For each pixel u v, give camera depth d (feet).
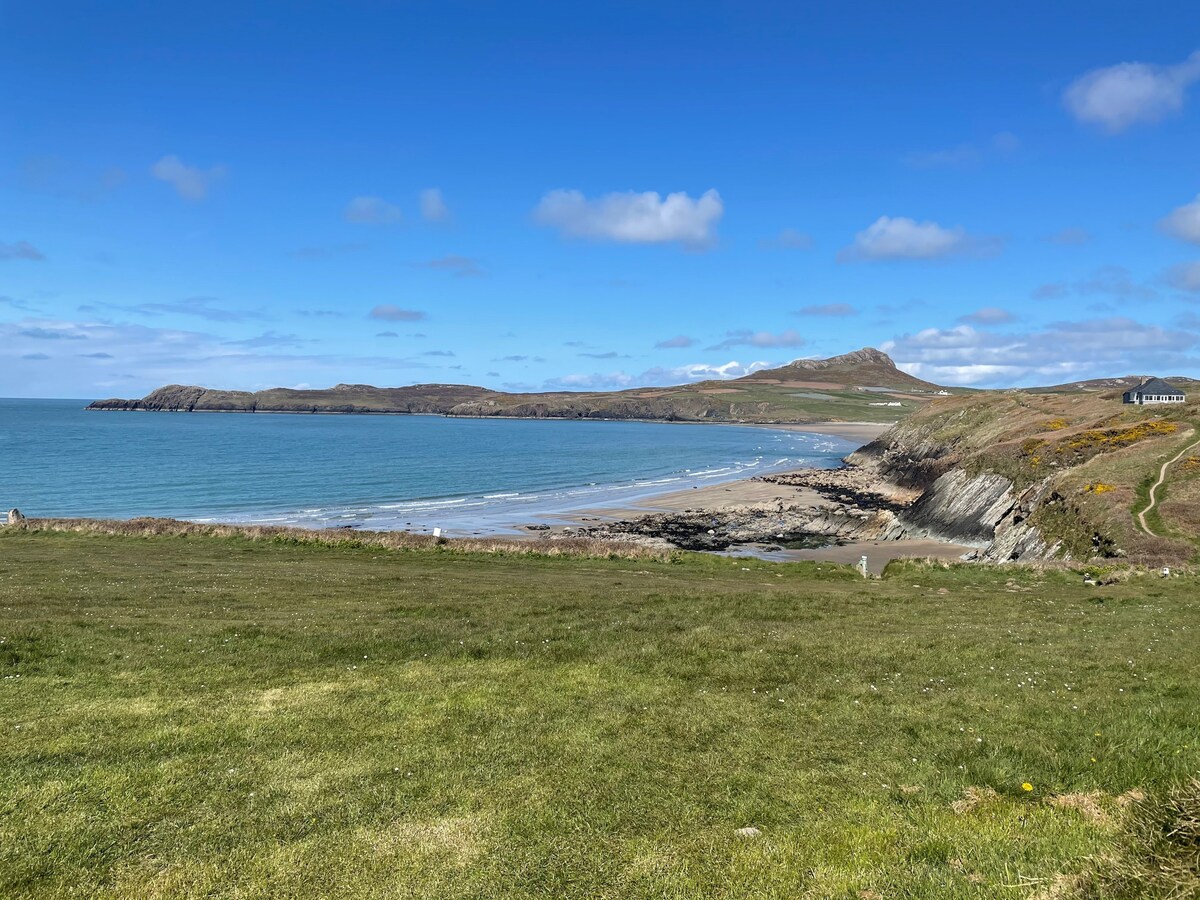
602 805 33.04
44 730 40.63
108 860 28.30
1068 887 23.98
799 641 64.69
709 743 40.42
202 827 30.78
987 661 58.29
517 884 26.96
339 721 43.04
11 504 284.82
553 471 467.11
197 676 51.78
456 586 102.94
